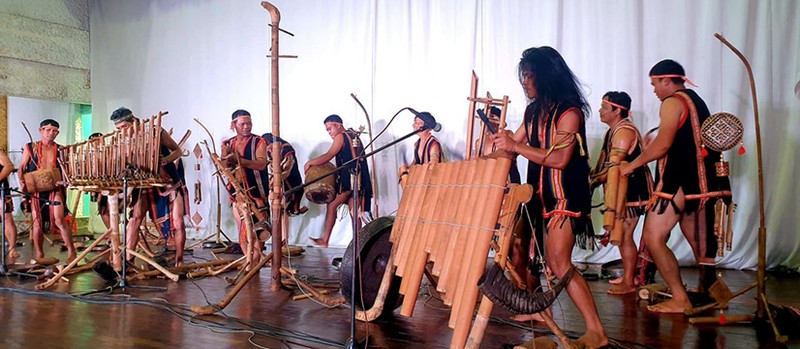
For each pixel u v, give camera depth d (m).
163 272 4.12
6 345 2.56
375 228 3.11
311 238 6.09
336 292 3.75
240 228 4.67
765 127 4.57
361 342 2.61
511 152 2.37
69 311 3.20
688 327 2.86
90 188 4.04
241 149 4.77
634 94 5.01
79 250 6.08
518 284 2.41
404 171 2.93
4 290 3.77
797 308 3.07
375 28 6.34
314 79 6.73
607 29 5.13
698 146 2.99
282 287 3.79
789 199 4.54
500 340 2.63
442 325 2.91
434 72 5.98
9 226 5.45
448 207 2.32
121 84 8.32
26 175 4.88
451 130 5.86
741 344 2.58
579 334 2.71
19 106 7.95
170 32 7.83
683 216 3.15
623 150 2.88
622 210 2.48
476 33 5.74
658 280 4.19
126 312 3.17
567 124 2.34
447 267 2.22
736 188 4.66
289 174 5.11
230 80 7.32
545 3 5.39
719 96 4.72
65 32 8.42
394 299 3.09
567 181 2.37
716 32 4.70
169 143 4.62
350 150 5.57
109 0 8.45
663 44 4.91
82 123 8.81
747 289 3.01
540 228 2.55
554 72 2.42
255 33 7.13
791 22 4.55
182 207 4.79
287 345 2.57
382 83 6.30
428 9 6.05
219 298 3.52
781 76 4.57
